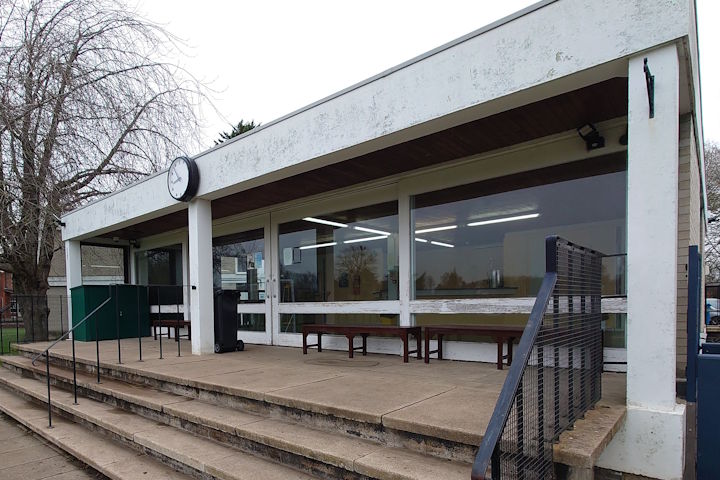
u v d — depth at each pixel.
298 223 7.08
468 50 3.36
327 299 6.59
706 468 2.75
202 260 6.06
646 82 2.57
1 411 5.95
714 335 11.02
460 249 5.15
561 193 4.46
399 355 5.57
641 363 2.60
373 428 2.80
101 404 5.00
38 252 10.10
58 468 3.95
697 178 5.15
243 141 5.25
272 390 3.58
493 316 4.86
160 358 5.80
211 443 3.42
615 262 4.12
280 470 2.82
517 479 1.79
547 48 2.99
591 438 2.17
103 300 9.09
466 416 2.69
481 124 4.05
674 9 2.52
